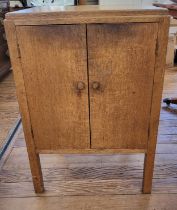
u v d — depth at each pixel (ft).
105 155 4.34
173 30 8.75
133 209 3.24
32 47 2.68
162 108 6.06
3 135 5.10
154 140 3.12
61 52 2.69
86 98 2.92
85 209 3.26
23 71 2.81
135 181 3.71
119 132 3.11
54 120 3.07
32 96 2.94
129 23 2.53
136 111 2.97
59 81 2.84
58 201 3.41
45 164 4.15
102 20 2.52
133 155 4.32
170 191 3.51
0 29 8.17
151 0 9.70
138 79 2.80
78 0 9.82
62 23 2.55
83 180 3.77
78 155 4.36
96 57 2.70
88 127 3.09
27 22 2.56
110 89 2.86
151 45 2.62
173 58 9.05
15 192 3.60
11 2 9.73
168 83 7.47
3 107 6.41
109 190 3.56
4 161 4.26
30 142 3.21
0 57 8.32
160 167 3.99
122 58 2.69
